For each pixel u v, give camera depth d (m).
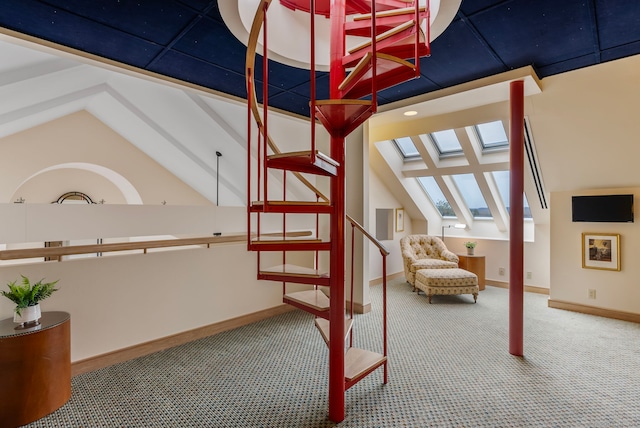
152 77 3.05
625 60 2.82
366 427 2.17
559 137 3.98
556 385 2.66
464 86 3.32
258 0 2.31
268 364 3.04
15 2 1.98
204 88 3.42
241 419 2.25
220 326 3.83
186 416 2.28
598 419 2.24
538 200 5.19
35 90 3.32
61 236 2.69
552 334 3.72
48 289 2.45
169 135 5.24
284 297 2.73
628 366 2.97
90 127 5.35
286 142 4.86
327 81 3.28
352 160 4.58
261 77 3.18
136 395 2.53
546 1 1.99
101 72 3.65
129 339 3.13
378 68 1.94
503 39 2.46
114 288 3.04
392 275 6.61
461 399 2.47
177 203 6.69
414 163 5.96
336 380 2.23
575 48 2.61
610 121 3.54
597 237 4.38
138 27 2.29
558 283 4.69
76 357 2.82
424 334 3.75
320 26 2.82
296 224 4.70
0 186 4.45
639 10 2.08
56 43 2.49
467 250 6.04
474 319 4.25
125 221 3.06
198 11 2.10
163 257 3.38
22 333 2.17
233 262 3.99
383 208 6.38
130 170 5.91
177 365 3.01
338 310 2.26
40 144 4.79
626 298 4.19
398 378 2.78
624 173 4.04
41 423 2.19
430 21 2.16
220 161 5.66
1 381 2.10
